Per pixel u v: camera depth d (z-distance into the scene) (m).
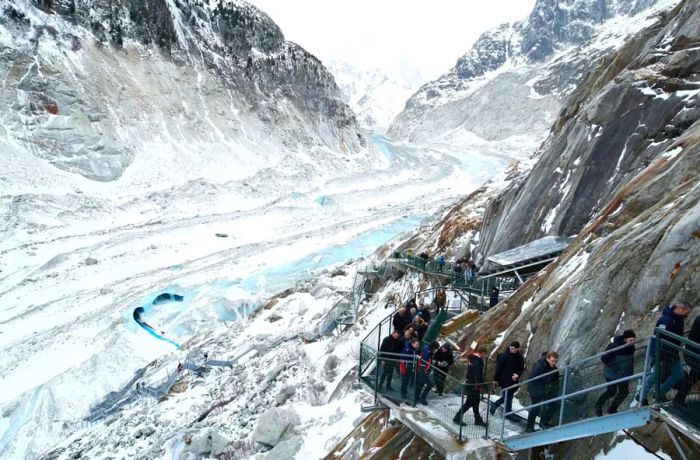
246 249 54.25
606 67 25.17
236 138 90.12
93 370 30.27
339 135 119.44
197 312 38.94
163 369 29.70
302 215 70.56
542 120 160.75
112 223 60.47
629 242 9.84
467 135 172.12
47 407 26.98
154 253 52.62
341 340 23.52
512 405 9.69
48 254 50.53
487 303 17.00
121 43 85.38
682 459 6.70
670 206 9.96
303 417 16.50
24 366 31.94
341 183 91.25
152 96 83.56
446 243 27.94
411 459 10.05
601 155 17.62
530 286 13.50
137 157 74.62
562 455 8.35
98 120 72.75
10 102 67.19
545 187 19.81
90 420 25.98
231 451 17.16
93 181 68.50
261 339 30.23
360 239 56.22
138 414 24.41
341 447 13.31
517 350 9.20
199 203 69.31
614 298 9.41
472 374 9.07
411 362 10.29
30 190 60.47
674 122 15.65
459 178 103.56
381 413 12.57
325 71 126.38
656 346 6.40
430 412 9.71
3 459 24.20
